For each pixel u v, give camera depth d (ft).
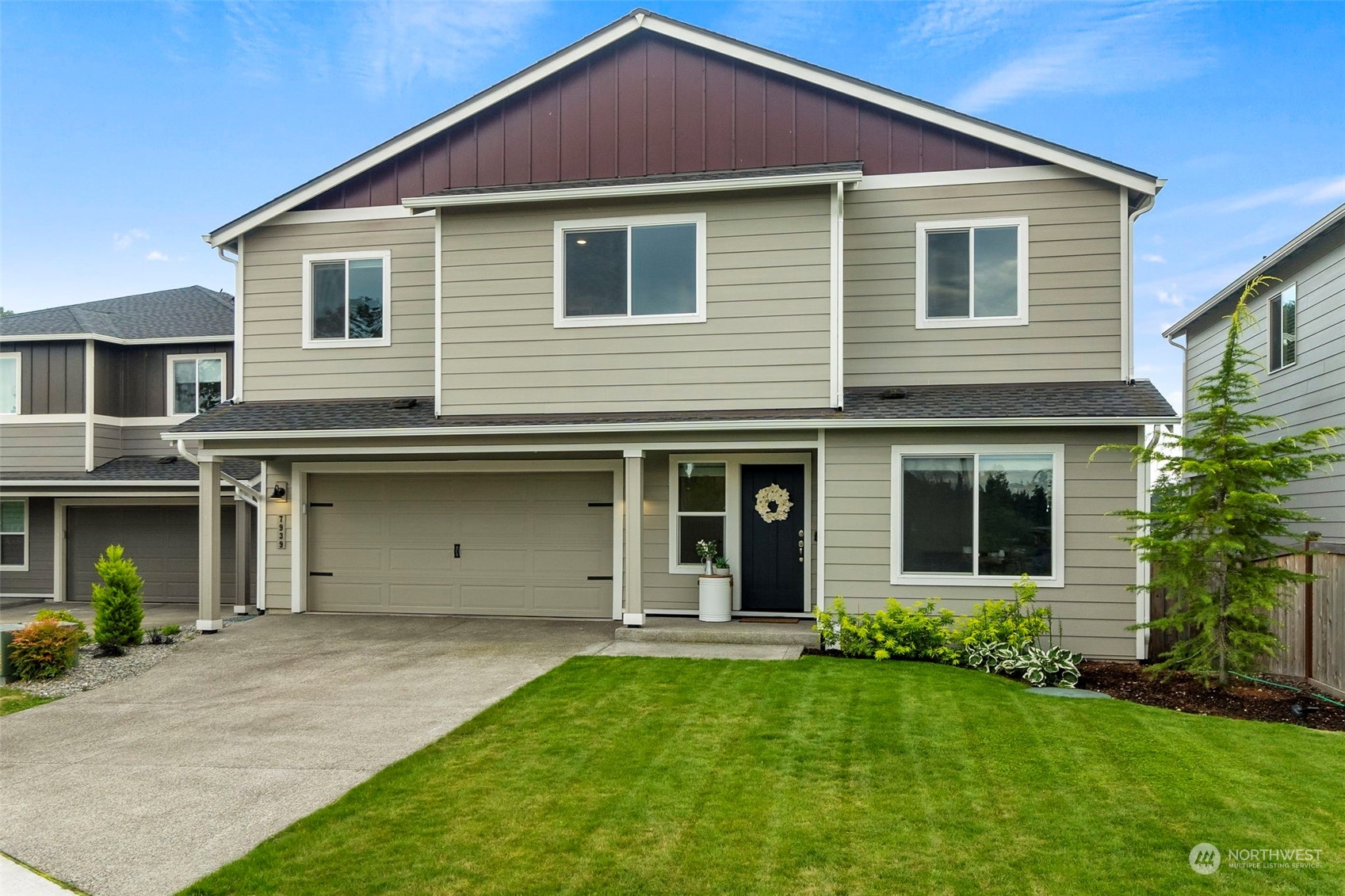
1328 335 40.19
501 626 38.83
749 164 37.52
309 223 41.75
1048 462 32.37
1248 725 22.56
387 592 42.78
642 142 38.55
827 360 34.42
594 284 36.58
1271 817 16.25
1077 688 27.81
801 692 25.29
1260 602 26.30
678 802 17.06
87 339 52.03
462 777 18.66
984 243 35.60
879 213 36.29
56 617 34.73
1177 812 16.46
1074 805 16.80
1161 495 35.68
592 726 22.18
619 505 40.60
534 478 41.63
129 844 15.87
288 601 43.11
